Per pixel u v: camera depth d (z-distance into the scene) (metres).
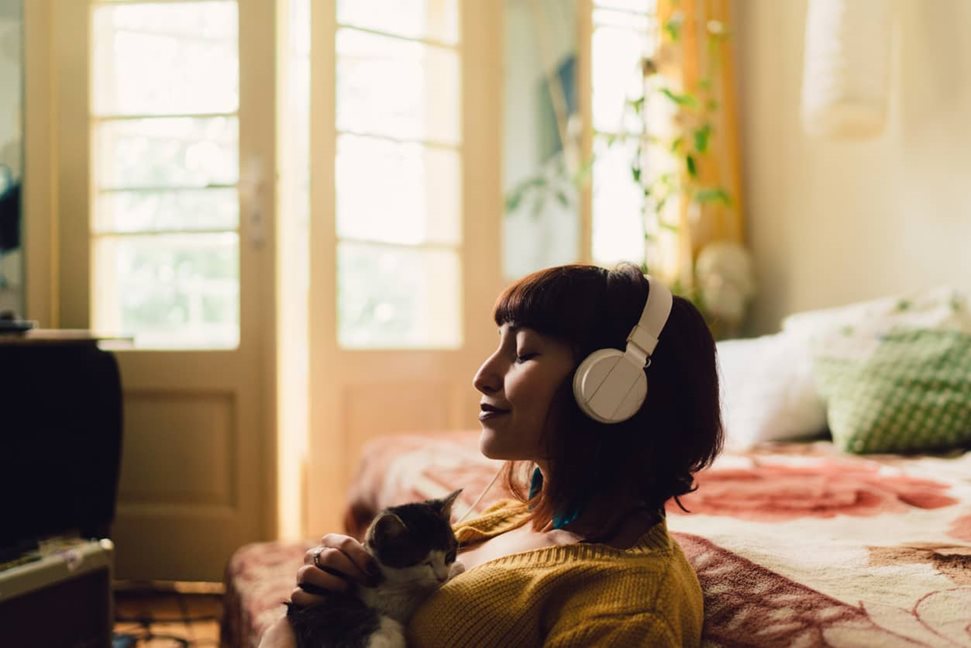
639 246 3.10
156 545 2.52
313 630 0.75
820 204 2.74
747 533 1.02
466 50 2.86
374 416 2.72
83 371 1.77
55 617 1.45
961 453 1.78
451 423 2.84
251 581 1.42
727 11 3.04
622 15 3.10
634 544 0.72
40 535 1.65
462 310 2.86
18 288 2.33
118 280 2.58
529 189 2.98
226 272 2.58
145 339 2.60
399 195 2.80
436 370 2.81
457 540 0.89
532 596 0.68
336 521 2.65
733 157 3.03
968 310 2.03
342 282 2.72
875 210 2.52
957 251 2.25
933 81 2.31
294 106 2.75
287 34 2.68
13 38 2.37
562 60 3.00
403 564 0.79
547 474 0.81
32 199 2.43
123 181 2.58
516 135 2.96
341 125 2.68
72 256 2.51
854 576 0.82
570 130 3.00
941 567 0.86
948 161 2.27
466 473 1.54
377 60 2.75
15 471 1.60
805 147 2.80
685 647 0.71
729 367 2.23
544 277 0.78
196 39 2.56
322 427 2.64
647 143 3.06
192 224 2.58
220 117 2.55
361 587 0.80
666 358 0.75
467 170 2.87
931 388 1.83
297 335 2.79
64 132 2.50
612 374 0.70
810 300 2.79
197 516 2.52
